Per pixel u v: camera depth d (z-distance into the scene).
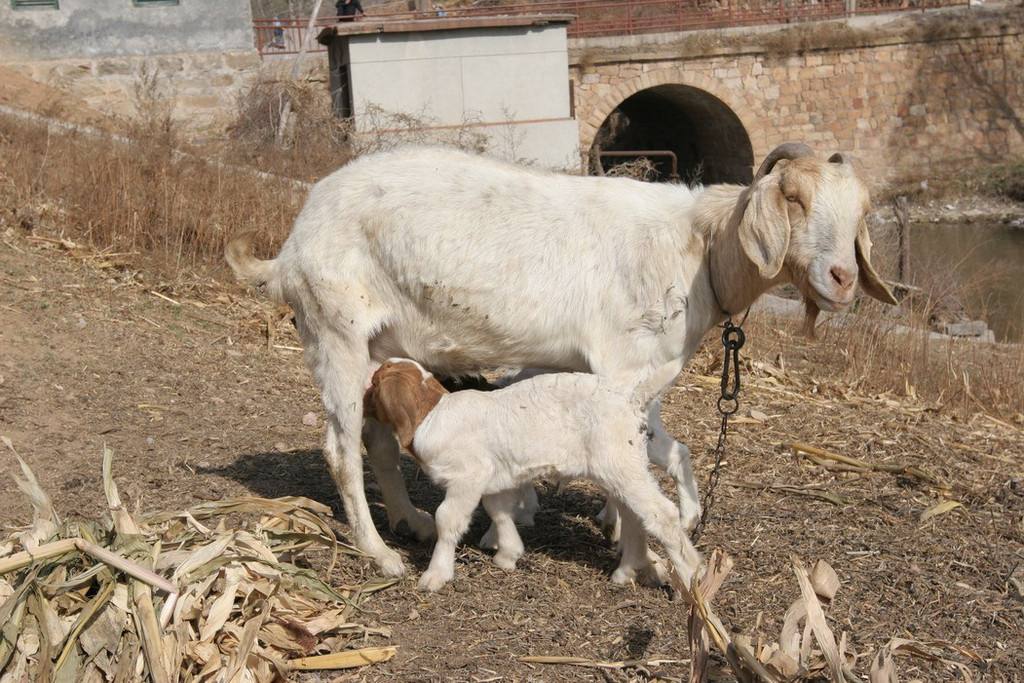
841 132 29.94
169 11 19.52
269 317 9.16
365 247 4.86
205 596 3.94
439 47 19.30
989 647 4.34
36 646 3.71
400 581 4.77
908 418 7.68
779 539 5.33
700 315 4.80
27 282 8.91
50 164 11.05
